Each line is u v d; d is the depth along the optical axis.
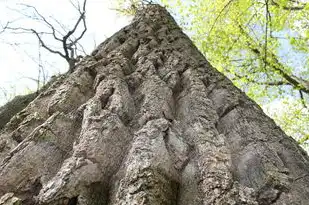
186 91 6.32
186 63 7.55
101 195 3.56
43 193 3.29
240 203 3.20
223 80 7.20
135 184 3.28
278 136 5.13
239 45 14.26
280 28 11.24
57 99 5.67
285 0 10.32
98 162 3.82
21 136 4.86
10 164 3.76
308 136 14.96
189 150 4.36
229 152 4.34
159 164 3.64
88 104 5.20
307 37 10.72
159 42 9.81
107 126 4.48
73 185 3.35
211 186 3.44
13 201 3.09
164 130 4.56
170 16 14.01
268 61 13.93
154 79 6.41
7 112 9.38
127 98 5.64
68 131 4.72
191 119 5.21
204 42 13.30
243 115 5.54
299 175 4.11
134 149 3.96
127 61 7.60
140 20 12.30
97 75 6.58
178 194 3.65
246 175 3.98
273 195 3.50
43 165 3.94
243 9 11.84
